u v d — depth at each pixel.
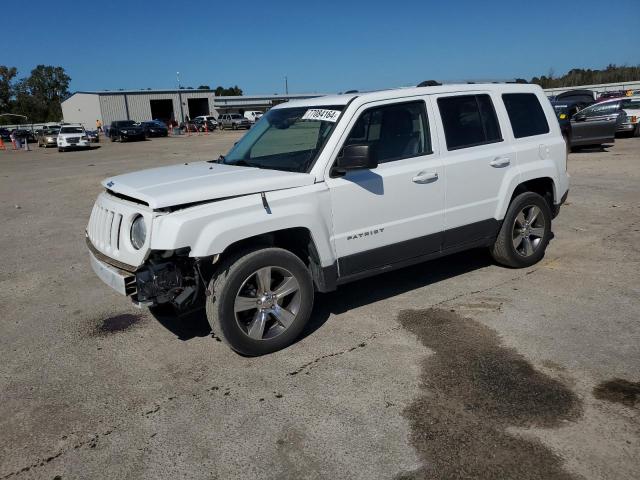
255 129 5.26
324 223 4.16
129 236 3.86
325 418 3.23
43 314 5.20
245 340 3.94
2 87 124.19
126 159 24.12
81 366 4.08
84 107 66.12
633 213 8.03
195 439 3.10
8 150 38.44
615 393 3.33
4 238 8.63
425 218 4.75
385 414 3.24
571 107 19.16
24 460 2.99
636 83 41.91
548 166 5.61
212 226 3.67
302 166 4.27
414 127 4.72
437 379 3.60
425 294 5.17
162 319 4.95
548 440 2.92
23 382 3.87
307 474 2.76
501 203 5.29
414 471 2.74
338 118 4.36
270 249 3.95
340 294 5.29
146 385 3.75
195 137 44.00
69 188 14.61
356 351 4.07
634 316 4.42
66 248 7.77
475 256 6.28
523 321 4.43
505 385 3.48
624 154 14.84
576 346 3.96
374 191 4.39
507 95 5.45
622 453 2.79
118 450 3.04
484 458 2.80
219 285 3.79
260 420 3.25
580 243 6.59
